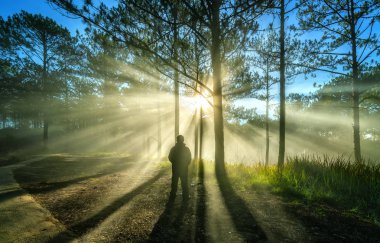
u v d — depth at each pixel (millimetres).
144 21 9695
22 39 30078
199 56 12742
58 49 31000
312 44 15227
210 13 10578
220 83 11555
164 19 9758
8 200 7242
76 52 28109
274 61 15344
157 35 9781
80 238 4750
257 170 10891
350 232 4793
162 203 7016
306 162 10266
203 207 6508
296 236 4641
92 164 18016
